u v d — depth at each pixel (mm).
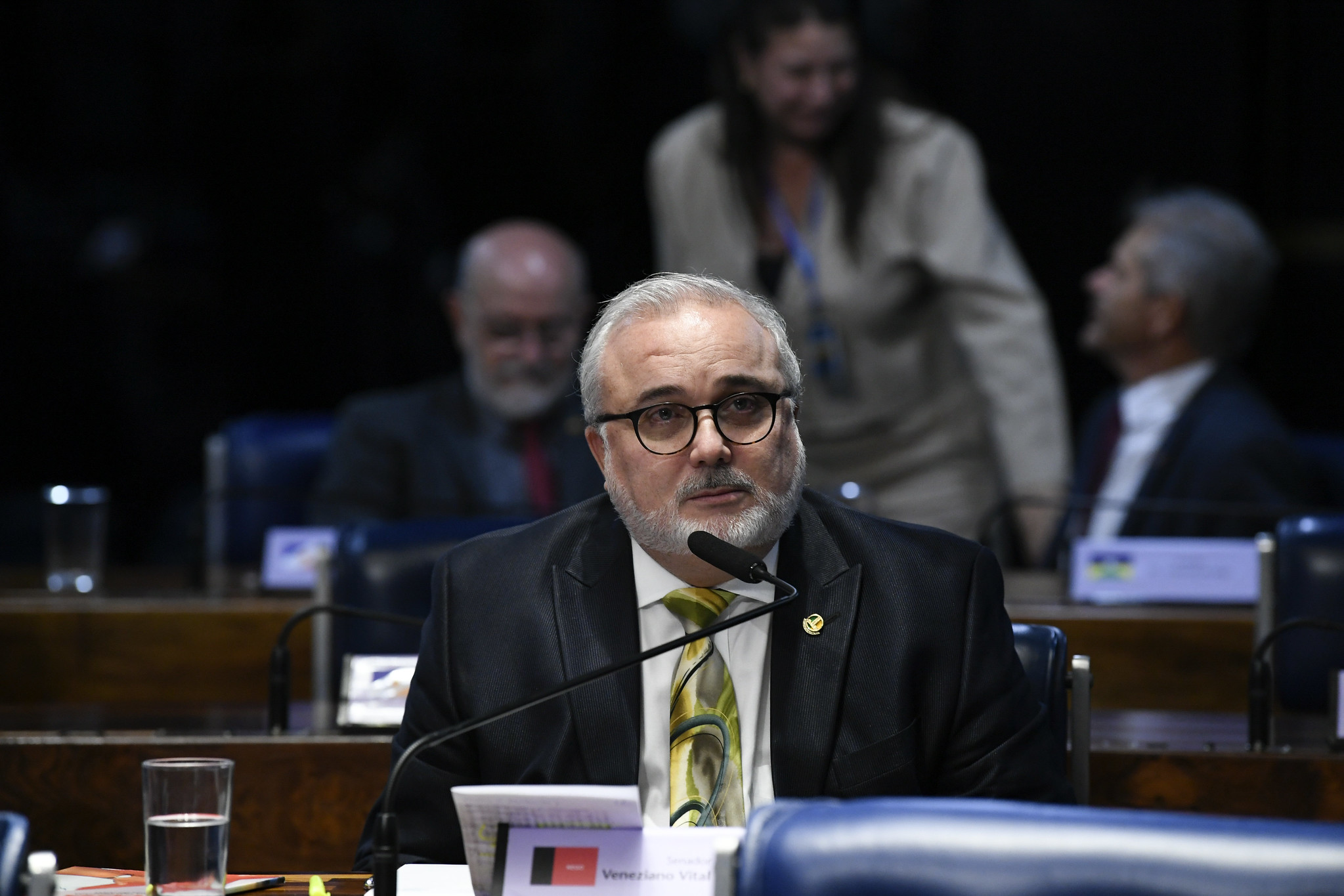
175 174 27031
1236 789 8656
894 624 7234
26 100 26734
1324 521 10508
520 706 6016
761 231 16531
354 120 26547
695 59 25625
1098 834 4078
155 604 12438
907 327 16562
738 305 7207
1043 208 24578
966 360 16609
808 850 4199
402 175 26484
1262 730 8867
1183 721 10008
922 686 7168
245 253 26859
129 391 27062
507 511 14117
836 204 16234
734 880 4379
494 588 7594
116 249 26703
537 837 5367
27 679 12336
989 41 24344
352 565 10328
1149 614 11805
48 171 26984
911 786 6992
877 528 7641
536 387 14234
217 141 26844
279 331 26891
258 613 12367
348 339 26688
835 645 7164
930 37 24328
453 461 14352
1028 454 16344
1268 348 24594
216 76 26766
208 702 11578
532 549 7719
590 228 26109
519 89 26125
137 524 27078
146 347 27078
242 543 16578
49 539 13617
